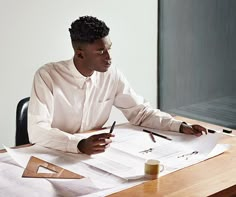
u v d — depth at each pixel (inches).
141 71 134.6
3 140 112.6
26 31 110.3
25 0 108.4
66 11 115.6
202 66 128.1
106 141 66.8
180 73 134.6
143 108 81.1
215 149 68.6
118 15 125.2
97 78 80.0
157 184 56.2
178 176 58.7
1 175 58.0
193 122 83.4
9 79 110.2
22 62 111.3
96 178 57.6
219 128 80.0
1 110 110.7
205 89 128.7
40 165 61.4
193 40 129.1
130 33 129.0
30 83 113.9
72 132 80.5
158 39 136.5
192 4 127.5
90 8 119.6
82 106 79.0
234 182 57.0
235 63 118.8
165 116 79.0
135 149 67.9
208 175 59.1
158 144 70.2
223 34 120.6
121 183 56.3
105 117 84.0
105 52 73.2
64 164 62.1
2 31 106.7
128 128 78.7
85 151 65.2
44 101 73.9
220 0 120.0
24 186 54.9
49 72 76.9
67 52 118.7
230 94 122.2
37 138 69.7
